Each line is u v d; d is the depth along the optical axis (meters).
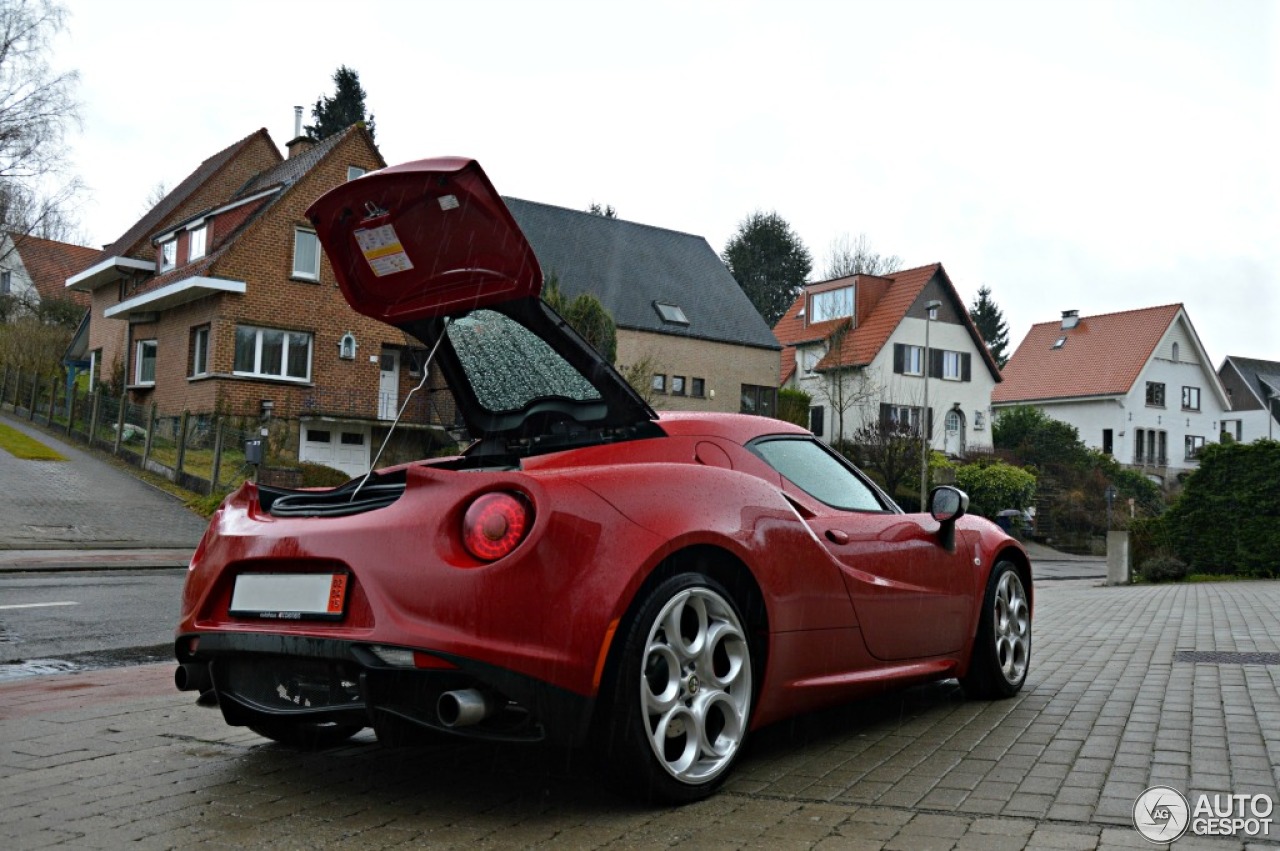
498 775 3.36
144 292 29.55
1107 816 2.84
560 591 2.79
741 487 3.42
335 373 28.19
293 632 2.93
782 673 3.41
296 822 2.88
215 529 3.38
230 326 26.66
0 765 3.52
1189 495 18.08
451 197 3.35
